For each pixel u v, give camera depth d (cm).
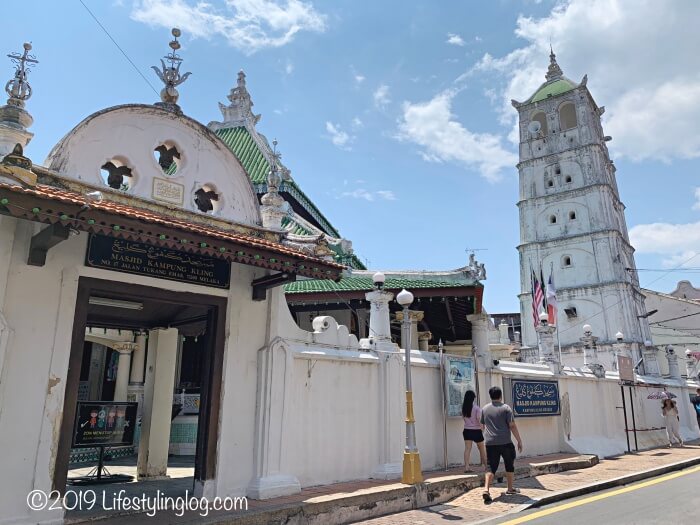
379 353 1023
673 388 2339
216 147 899
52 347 651
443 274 1345
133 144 803
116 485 928
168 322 1050
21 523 600
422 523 755
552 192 4881
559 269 4625
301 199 1925
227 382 802
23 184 580
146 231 624
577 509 835
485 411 939
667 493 981
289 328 897
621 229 5069
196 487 766
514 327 6203
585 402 1677
